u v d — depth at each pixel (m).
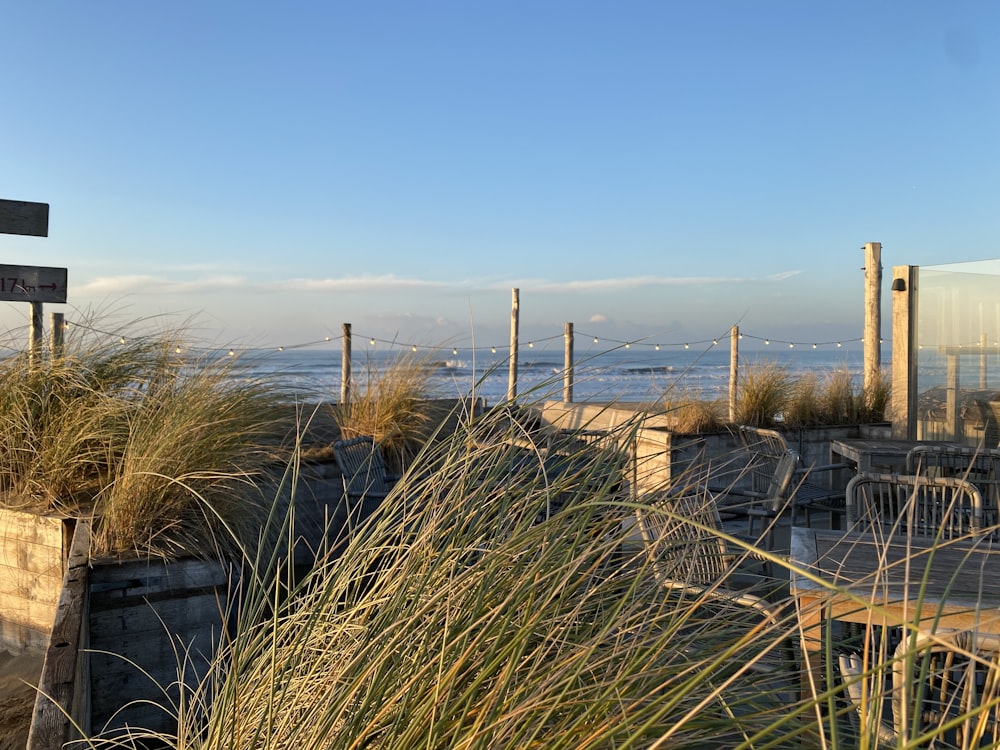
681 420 6.86
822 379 7.94
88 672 2.99
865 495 3.51
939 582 2.27
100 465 4.29
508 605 1.44
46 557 3.70
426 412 6.27
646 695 1.18
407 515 1.80
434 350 6.74
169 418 3.94
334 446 4.77
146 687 3.25
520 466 1.91
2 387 4.44
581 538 1.56
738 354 7.38
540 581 1.47
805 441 7.09
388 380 6.39
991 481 4.21
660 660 1.44
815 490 5.07
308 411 5.70
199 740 1.87
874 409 7.81
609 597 1.61
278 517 4.27
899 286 6.66
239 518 3.77
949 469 5.00
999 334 6.21
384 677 1.47
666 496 1.89
